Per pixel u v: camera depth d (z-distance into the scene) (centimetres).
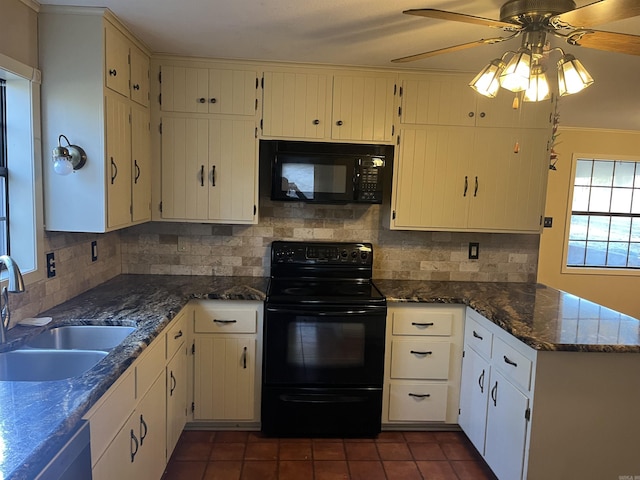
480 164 292
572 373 190
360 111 282
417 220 293
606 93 327
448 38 224
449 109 287
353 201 282
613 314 235
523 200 296
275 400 262
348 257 304
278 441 265
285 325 257
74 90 203
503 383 218
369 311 259
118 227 225
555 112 292
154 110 273
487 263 327
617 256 568
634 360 191
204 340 262
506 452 212
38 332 185
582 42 162
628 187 561
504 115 290
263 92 277
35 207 200
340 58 264
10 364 168
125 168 233
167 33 230
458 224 296
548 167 296
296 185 279
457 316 271
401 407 273
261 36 230
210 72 274
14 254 199
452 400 275
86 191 208
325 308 256
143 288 268
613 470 196
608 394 192
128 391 162
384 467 245
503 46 233
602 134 535
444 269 325
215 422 272
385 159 288
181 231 309
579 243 564
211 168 280
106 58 206
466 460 253
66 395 126
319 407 263
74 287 242
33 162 198
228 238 312
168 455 221
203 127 277
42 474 103
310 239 317
